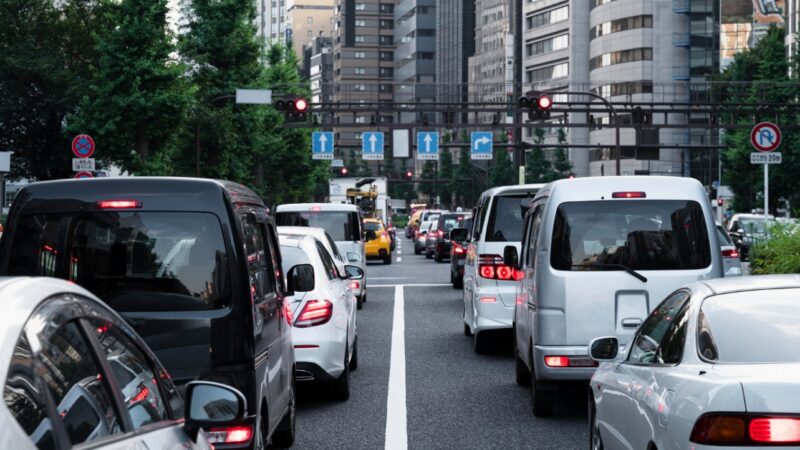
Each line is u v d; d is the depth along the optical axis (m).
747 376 5.75
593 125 66.00
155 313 7.83
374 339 21.22
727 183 84.75
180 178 8.09
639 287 12.17
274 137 87.88
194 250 7.93
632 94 159.62
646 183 12.41
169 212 7.98
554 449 10.87
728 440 5.48
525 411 13.17
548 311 12.25
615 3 161.75
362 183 73.88
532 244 13.51
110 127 50.81
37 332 3.56
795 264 19.66
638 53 159.12
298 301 13.16
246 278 7.96
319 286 13.44
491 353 18.92
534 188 18.09
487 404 13.69
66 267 7.95
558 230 12.33
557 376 12.18
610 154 161.75
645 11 158.50
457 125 68.50
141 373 4.56
